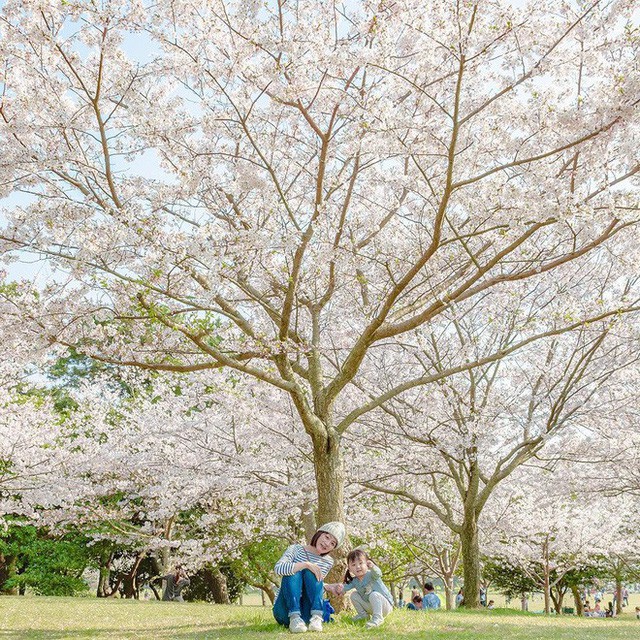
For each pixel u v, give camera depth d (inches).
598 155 305.6
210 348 341.1
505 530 749.9
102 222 295.7
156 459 612.1
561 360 542.0
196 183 354.6
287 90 308.7
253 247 319.3
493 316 526.3
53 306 332.5
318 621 234.7
